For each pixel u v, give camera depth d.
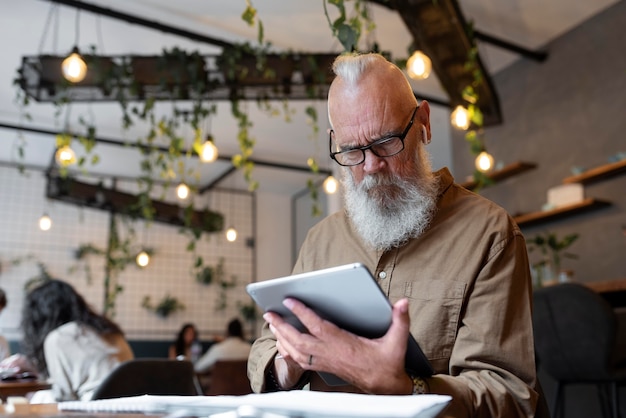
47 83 4.20
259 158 7.95
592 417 3.64
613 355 2.64
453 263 1.22
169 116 6.46
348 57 1.34
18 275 7.70
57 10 4.65
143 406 0.77
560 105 5.23
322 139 7.29
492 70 5.96
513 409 1.02
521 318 1.14
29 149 7.48
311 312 0.90
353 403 0.66
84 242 8.16
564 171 5.10
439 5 3.76
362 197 1.29
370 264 1.33
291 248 9.56
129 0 4.58
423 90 6.04
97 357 2.72
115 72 4.14
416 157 1.30
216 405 0.71
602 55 4.91
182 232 5.73
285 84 4.26
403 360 0.86
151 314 8.34
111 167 8.10
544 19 5.07
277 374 1.18
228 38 5.16
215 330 8.67
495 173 5.50
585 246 4.82
